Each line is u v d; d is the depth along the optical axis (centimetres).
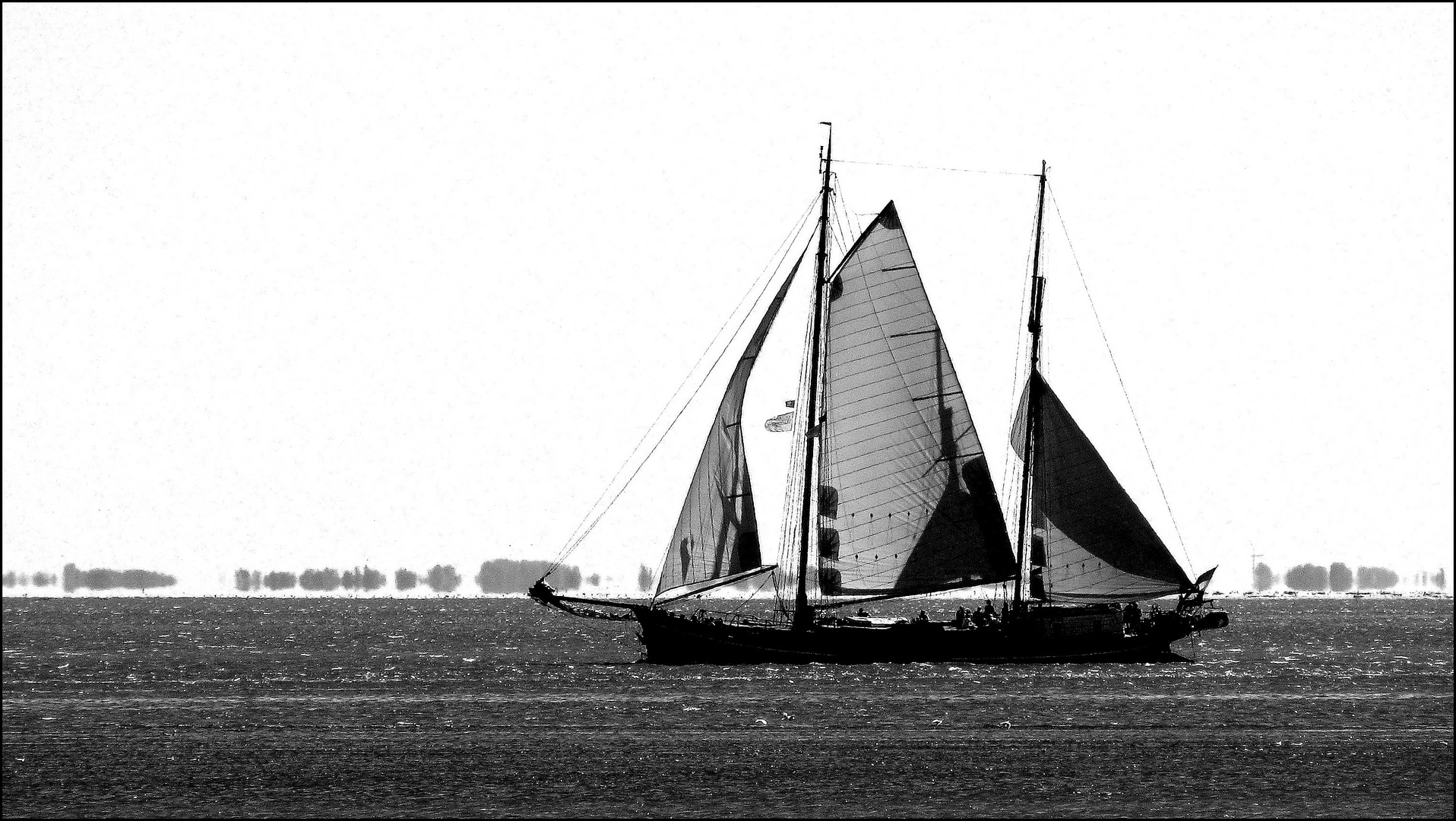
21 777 16738
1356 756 17662
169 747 18662
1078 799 15525
